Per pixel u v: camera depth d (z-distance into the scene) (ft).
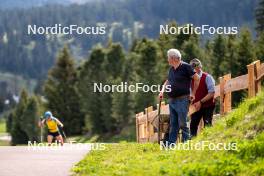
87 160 134.92
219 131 119.55
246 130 109.50
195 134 151.43
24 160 139.33
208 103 149.07
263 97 117.19
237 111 120.16
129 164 116.06
